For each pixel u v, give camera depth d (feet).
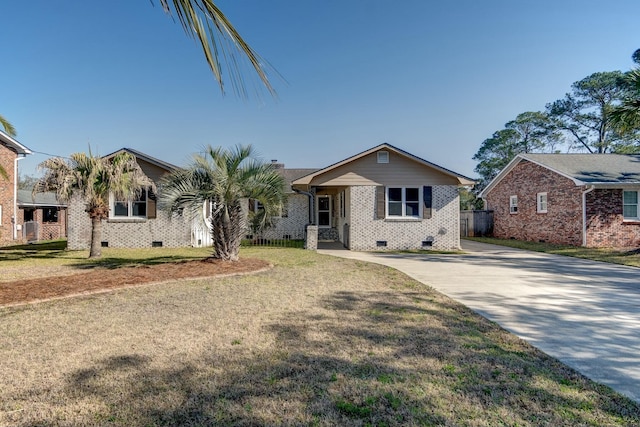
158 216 50.88
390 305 18.16
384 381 9.82
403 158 50.37
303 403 8.68
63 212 83.20
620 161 58.03
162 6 5.18
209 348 12.21
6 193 59.00
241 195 31.27
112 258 38.09
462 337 13.42
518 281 25.50
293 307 17.60
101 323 14.94
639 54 68.33
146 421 7.91
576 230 51.03
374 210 49.96
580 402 8.77
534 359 11.50
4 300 18.44
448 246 49.67
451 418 8.03
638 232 49.73
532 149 116.26
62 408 8.41
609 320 15.97
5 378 9.94
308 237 48.78
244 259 33.53
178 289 21.68
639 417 8.11
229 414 8.18
